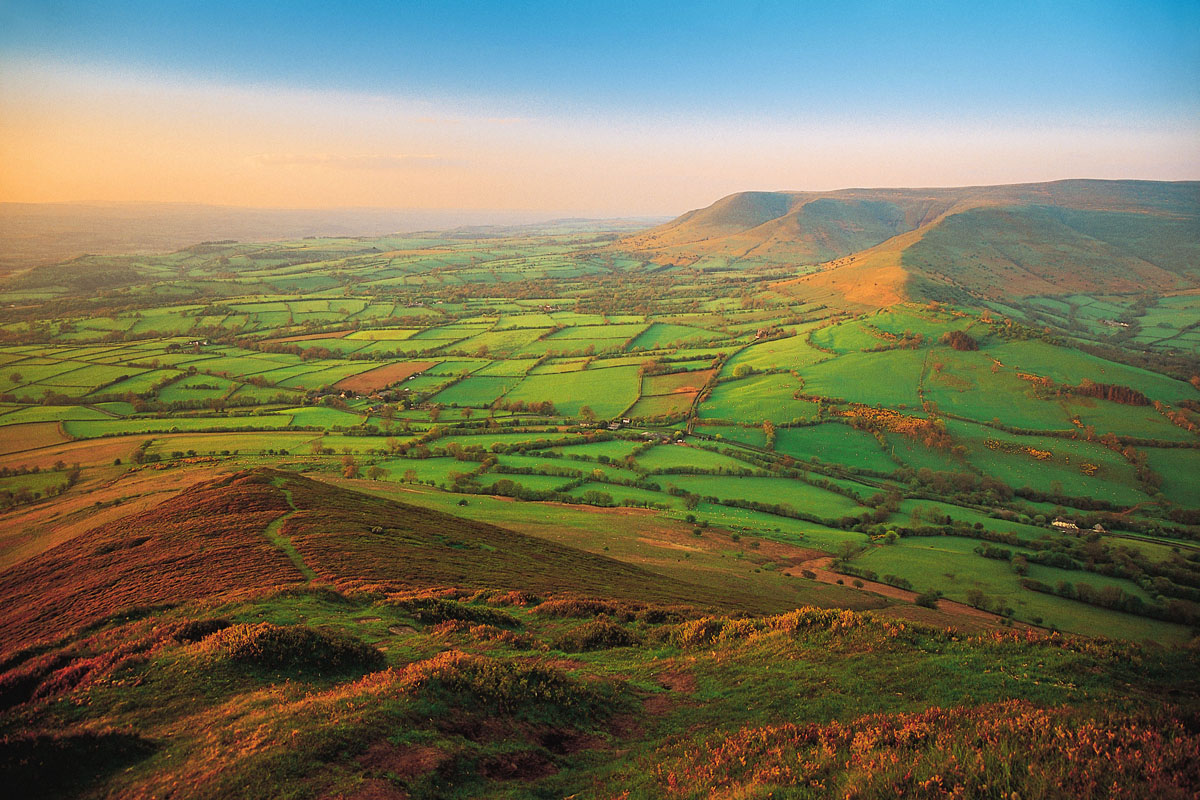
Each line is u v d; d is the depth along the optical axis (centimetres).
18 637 3462
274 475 7619
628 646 2834
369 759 1436
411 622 2967
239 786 1312
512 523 8519
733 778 1348
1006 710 1526
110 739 1540
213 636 2292
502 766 1540
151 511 6419
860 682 2147
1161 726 1290
